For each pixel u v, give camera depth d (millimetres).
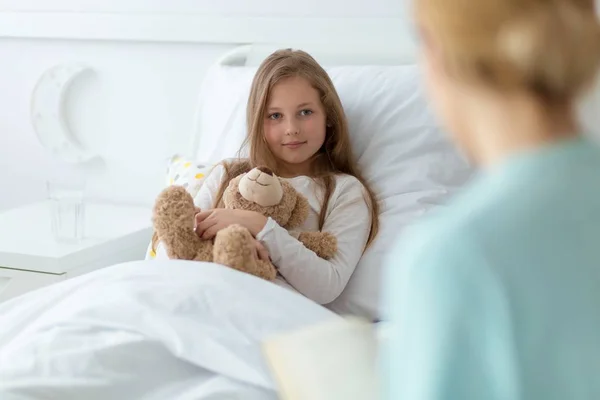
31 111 2418
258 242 1564
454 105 599
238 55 2148
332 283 1597
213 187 1772
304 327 1314
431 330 547
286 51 1824
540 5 556
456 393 542
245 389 1216
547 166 568
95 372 1222
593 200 560
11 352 1285
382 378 616
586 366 537
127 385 1228
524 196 562
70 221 1976
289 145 1755
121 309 1307
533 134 577
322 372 962
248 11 2180
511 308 540
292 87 1750
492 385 540
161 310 1306
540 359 539
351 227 1675
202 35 2211
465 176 1763
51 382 1202
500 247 548
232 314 1314
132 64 2322
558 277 543
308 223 1695
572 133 588
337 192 1718
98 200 2422
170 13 2254
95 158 2396
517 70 554
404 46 2025
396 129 1815
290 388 969
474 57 557
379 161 1803
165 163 2330
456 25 560
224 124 1988
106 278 1458
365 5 2066
